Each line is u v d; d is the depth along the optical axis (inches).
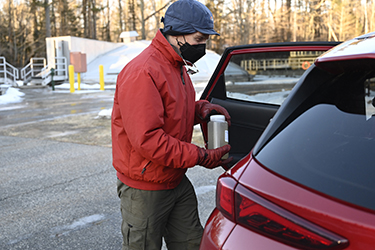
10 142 270.5
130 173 71.1
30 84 869.2
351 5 2596.0
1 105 507.2
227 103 122.0
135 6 2817.4
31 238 119.1
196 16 66.6
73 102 533.3
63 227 126.4
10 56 2174.0
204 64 1058.1
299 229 39.8
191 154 66.9
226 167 107.7
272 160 46.6
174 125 69.7
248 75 125.3
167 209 74.6
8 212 140.8
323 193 40.2
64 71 903.1
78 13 2568.9
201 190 156.0
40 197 155.6
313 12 2554.1
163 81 66.4
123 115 66.3
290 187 42.3
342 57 47.3
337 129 46.4
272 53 124.6
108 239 117.2
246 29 2536.9
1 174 190.2
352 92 52.5
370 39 49.7
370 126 45.3
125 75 67.9
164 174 70.1
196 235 80.4
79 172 190.2
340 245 37.3
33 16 2357.3
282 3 2635.3
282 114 50.9
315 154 44.4
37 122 358.9
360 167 41.3
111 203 146.9
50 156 226.1
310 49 106.5
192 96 76.4
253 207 44.0
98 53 1085.1
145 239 73.6
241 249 44.5
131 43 1206.3
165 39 67.6
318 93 51.3
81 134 293.7
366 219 36.7
